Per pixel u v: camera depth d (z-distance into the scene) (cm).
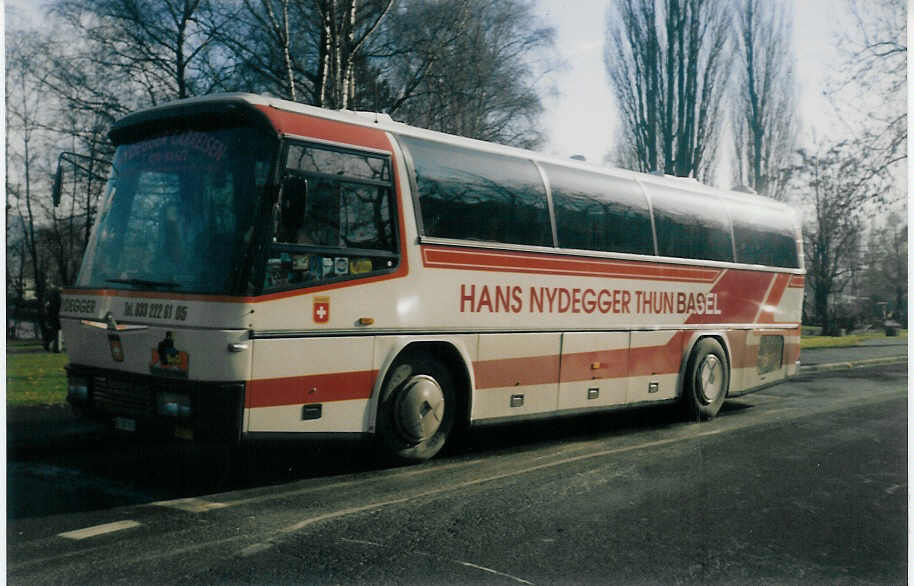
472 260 835
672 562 524
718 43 2559
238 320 637
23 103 1612
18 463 762
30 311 1494
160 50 1753
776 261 1334
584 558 525
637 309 1055
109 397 709
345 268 717
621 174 1069
